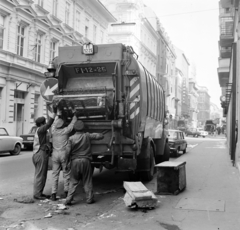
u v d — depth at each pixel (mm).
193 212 6062
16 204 6703
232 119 14641
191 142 36312
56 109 7301
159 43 60906
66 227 5289
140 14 47562
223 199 7051
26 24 25047
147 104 9016
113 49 7840
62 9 30234
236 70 14539
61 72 7996
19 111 25438
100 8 37312
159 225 5367
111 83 7984
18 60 23891
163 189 7551
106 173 11188
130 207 6359
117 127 7395
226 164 13797
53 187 7023
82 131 6762
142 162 9000
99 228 5242
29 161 14320
